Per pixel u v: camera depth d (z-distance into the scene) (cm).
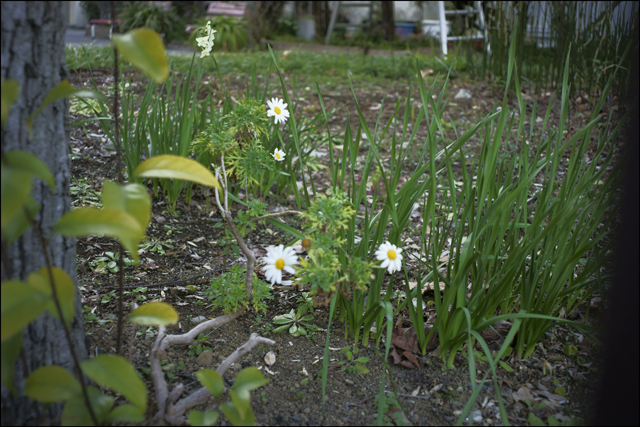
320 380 191
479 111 538
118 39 122
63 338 154
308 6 1664
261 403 178
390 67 756
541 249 212
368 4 1388
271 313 233
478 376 195
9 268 131
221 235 303
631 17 466
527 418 175
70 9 1838
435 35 1185
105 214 120
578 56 521
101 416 137
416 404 180
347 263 199
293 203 352
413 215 338
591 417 165
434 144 186
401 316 228
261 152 218
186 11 1537
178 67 640
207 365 194
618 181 187
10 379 128
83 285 238
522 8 596
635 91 153
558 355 208
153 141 314
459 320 196
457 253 190
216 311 229
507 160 349
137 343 200
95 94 131
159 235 293
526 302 204
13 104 136
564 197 197
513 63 188
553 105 519
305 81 683
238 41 1162
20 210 123
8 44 134
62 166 152
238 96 520
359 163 422
